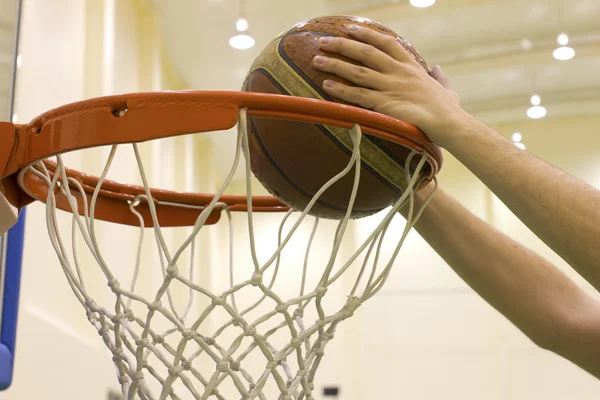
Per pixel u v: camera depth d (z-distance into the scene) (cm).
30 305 192
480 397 450
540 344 112
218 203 117
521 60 404
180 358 80
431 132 89
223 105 79
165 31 381
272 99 80
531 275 112
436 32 386
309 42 91
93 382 238
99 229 253
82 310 238
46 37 218
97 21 274
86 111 81
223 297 80
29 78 200
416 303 468
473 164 88
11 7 164
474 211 463
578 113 471
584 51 396
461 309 464
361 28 94
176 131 79
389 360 465
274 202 118
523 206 85
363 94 89
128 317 87
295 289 472
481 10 364
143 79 348
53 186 89
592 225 79
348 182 88
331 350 477
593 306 110
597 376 109
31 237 195
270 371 82
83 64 262
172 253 361
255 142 92
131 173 299
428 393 456
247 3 357
